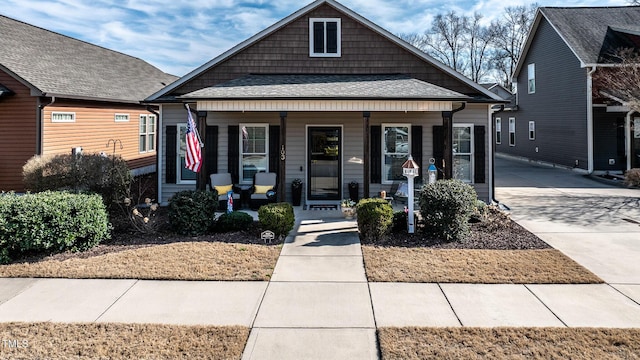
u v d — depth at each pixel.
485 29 47.84
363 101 9.89
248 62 12.25
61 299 5.11
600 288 5.42
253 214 10.35
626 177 14.70
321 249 7.23
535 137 23.00
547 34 21.16
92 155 10.14
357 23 12.32
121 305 4.95
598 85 17.56
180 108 12.01
